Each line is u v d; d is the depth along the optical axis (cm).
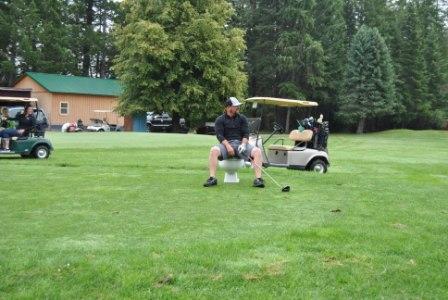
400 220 607
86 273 392
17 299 349
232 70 3866
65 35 5372
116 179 928
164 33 3650
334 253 457
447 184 1018
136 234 512
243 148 852
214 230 534
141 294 360
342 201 727
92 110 4444
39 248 454
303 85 4856
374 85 4622
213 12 3869
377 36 4631
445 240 518
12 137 1366
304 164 1186
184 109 3838
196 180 920
